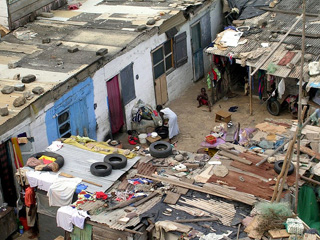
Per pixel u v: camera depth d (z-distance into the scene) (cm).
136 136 2147
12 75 1917
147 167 1630
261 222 1366
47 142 1830
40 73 1914
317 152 1647
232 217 1412
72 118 1930
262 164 1595
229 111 2312
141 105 2164
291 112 2197
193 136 2153
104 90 2045
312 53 2130
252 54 2180
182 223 1391
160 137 2078
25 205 1670
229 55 2209
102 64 1997
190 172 1597
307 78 2025
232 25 2438
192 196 1495
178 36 2384
